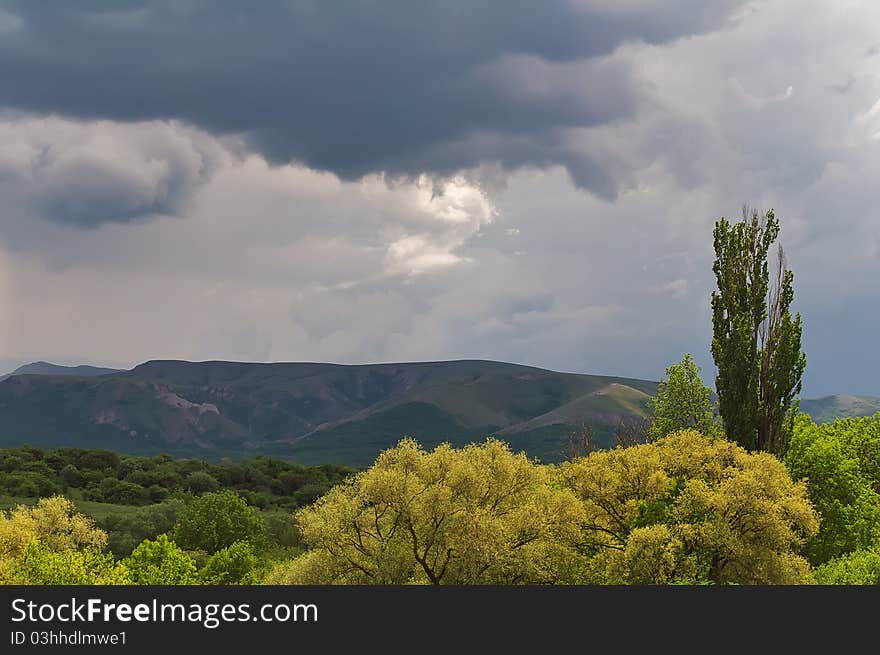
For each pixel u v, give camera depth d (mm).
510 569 52875
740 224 69500
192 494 172375
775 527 49906
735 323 67500
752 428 66500
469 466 55188
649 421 89188
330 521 53188
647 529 49094
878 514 68062
